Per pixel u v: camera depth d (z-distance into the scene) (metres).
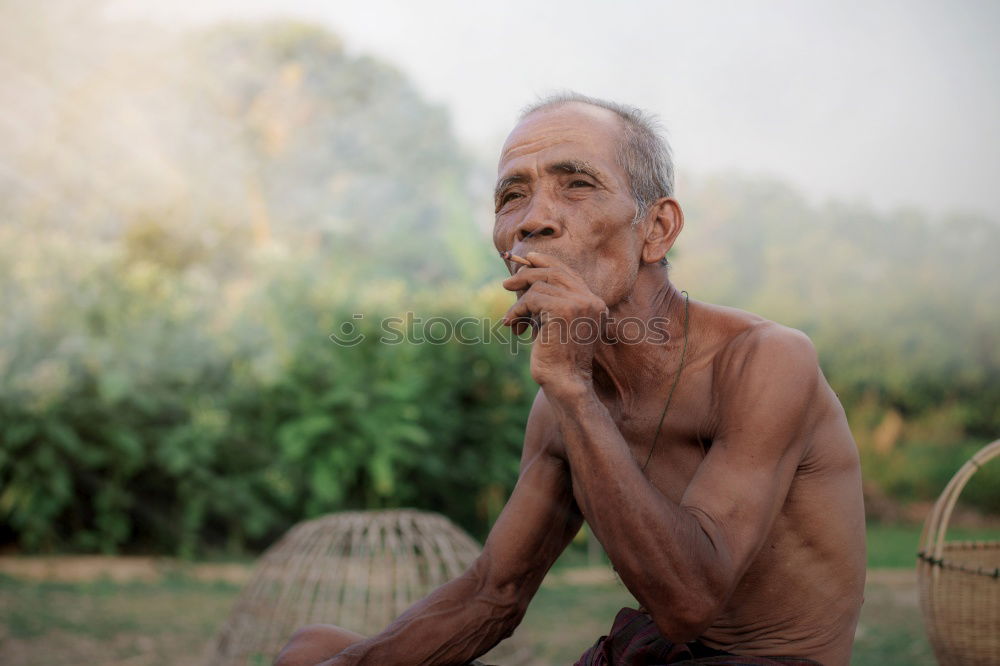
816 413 1.44
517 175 1.40
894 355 8.09
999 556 2.91
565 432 1.28
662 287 1.49
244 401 6.07
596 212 1.37
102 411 5.86
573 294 1.29
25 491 5.72
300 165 7.84
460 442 6.27
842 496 1.47
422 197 7.91
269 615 3.24
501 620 1.60
